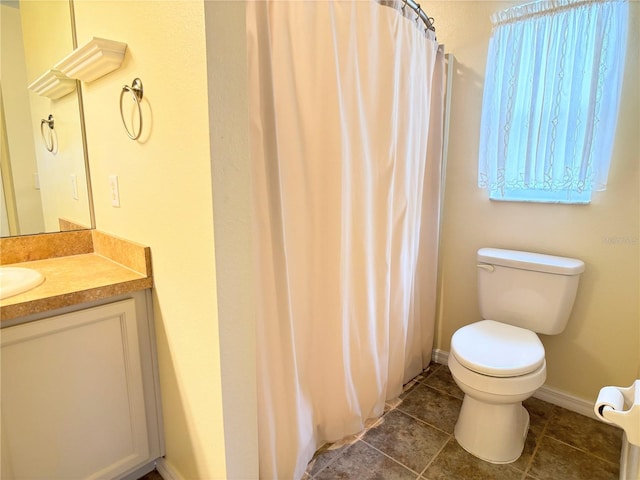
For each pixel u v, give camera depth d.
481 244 1.94
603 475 1.36
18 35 1.29
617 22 1.39
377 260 1.51
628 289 1.55
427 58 1.65
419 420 1.67
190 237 0.93
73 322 1.04
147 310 1.19
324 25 1.14
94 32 1.23
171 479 1.26
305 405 1.35
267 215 1.08
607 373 1.64
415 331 2.00
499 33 1.65
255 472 1.06
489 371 1.32
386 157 1.44
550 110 1.55
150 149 1.03
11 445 0.98
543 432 1.60
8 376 0.95
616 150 1.50
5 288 0.98
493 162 1.74
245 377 0.98
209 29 0.77
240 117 0.86
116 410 1.17
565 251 1.68
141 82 1.01
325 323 1.36
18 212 1.35
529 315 1.66
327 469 1.38
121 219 1.28
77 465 1.11
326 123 1.20
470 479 1.34
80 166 1.44
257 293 1.09
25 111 1.33
